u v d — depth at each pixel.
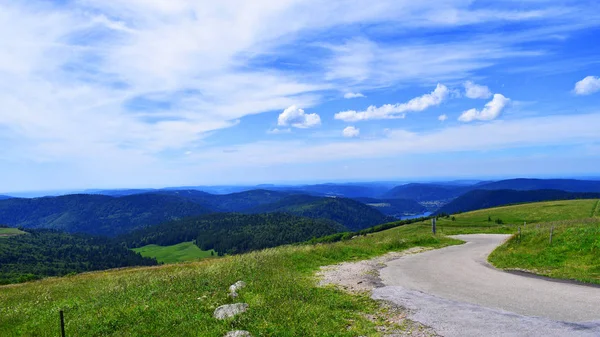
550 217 107.56
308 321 10.30
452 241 36.44
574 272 16.55
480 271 18.81
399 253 27.52
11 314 13.78
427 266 20.89
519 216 114.81
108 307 12.96
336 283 16.12
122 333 10.03
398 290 14.41
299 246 28.72
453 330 9.45
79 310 13.14
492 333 9.07
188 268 24.98
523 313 10.65
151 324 10.56
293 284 14.77
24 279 65.50
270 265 19.72
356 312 11.57
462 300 12.52
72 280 27.62
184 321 10.48
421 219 137.75
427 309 11.50
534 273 17.48
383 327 10.01
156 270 28.89
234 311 10.93
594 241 19.11
